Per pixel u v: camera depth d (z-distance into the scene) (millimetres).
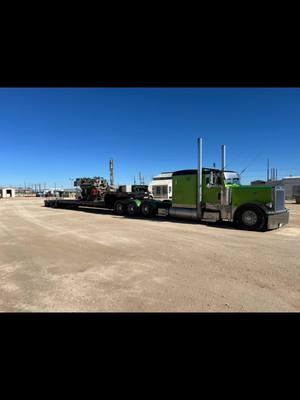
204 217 11250
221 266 5367
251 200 10023
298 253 6367
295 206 23891
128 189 17078
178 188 12227
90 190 18891
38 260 5871
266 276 4770
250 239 8047
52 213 16906
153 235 8742
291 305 3664
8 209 20281
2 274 4957
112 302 3758
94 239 8125
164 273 4953
